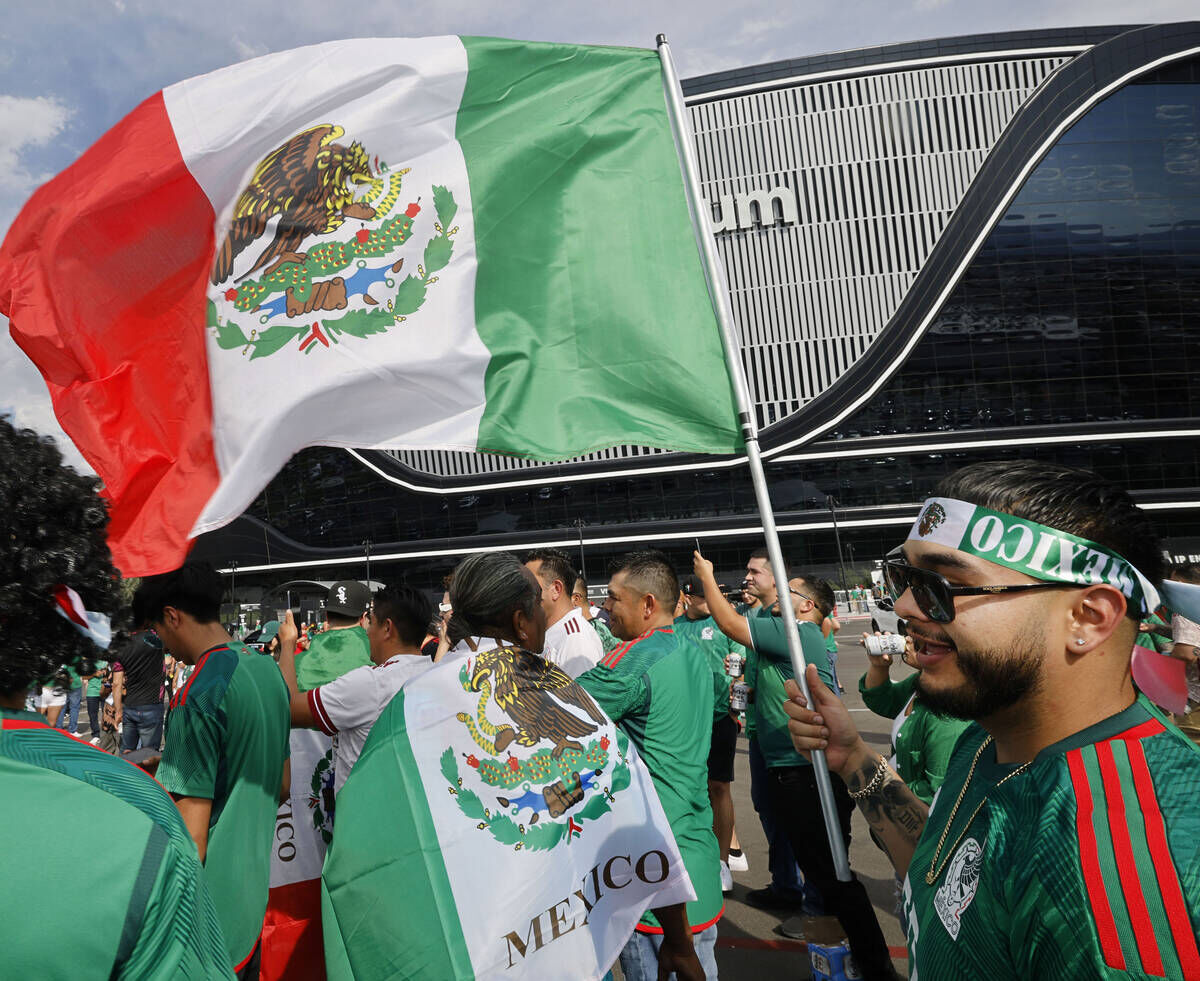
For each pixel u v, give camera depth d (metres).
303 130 3.23
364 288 3.20
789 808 3.77
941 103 56.06
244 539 67.75
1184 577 3.37
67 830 0.94
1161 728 1.11
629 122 3.34
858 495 59.03
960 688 1.21
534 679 2.55
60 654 1.17
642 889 2.46
